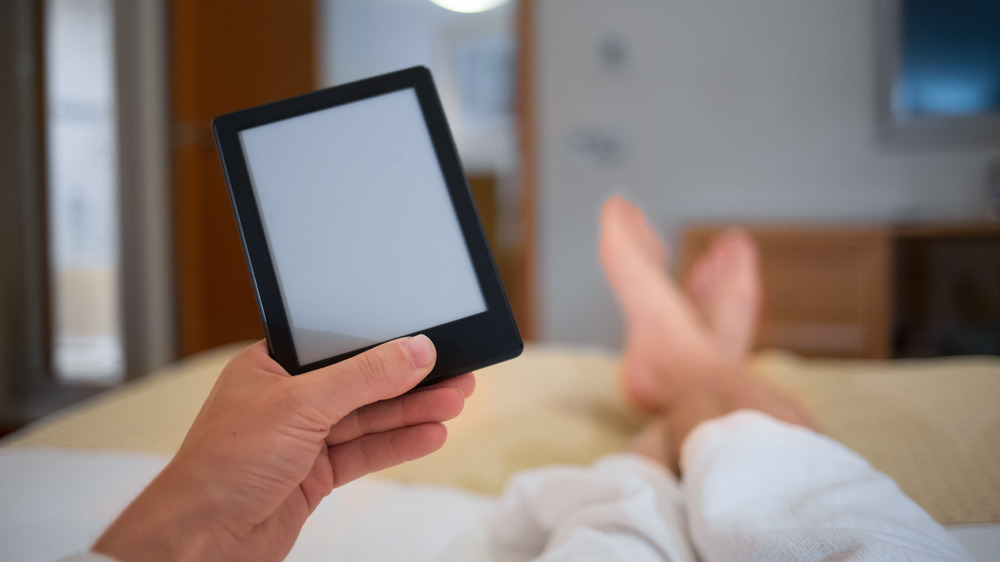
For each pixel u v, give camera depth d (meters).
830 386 0.84
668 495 0.44
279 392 0.29
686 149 2.18
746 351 1.20
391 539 0.47
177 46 2.18
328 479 0.35
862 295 1.69
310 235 0.37
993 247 1.94
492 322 0.35
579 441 0.77
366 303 0.36
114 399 0.80
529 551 0.46
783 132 2.11
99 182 2.68
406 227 0.37
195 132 2.21
